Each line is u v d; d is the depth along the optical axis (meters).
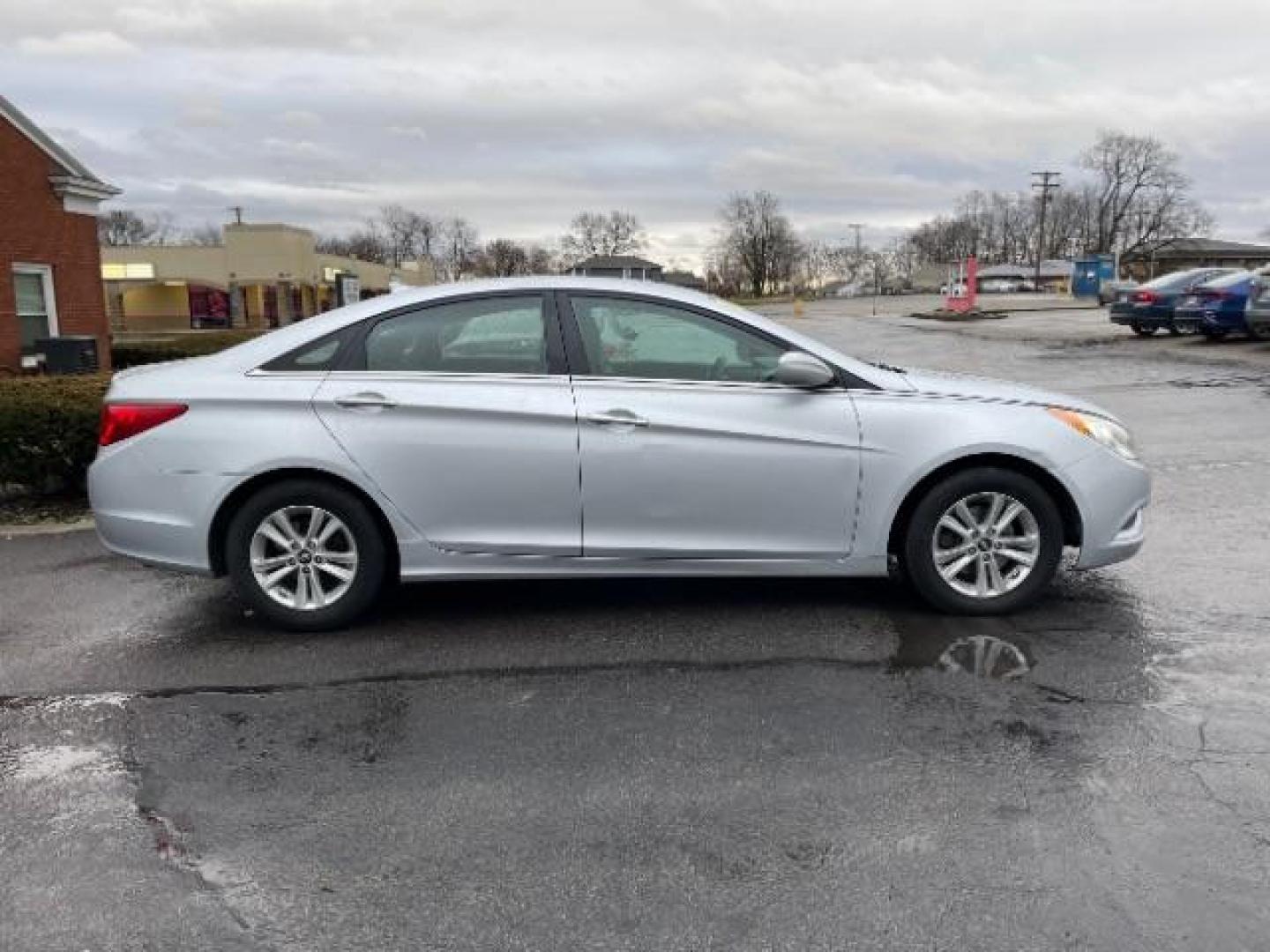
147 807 3.16
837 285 115.12
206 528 4.56
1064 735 3.55
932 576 4.71
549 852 2.89
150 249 59.78
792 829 2.99
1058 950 2.46
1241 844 2.88
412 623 4.80
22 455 7.55
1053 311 41.66
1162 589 5.17
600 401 4.51
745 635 4.57
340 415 4.51
